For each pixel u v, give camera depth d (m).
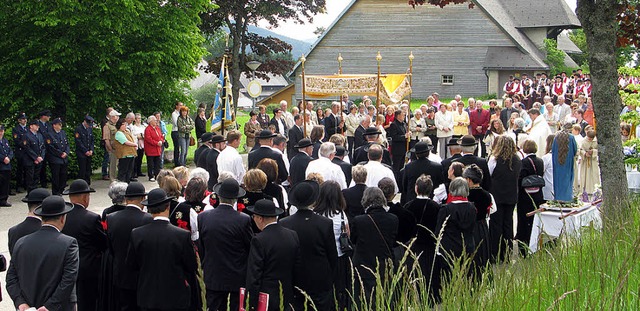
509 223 10.13
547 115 22.62
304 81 17.23
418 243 8.02
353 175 8.58
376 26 53.19
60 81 21.66
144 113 23.69
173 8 23.58
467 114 22.23
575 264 5.58
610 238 5.88
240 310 6.30
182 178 8.88
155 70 22.22
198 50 24.59
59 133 17.19
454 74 52.81
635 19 9.56
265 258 6.36
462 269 4.70
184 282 6.62
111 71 21.95
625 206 7.89
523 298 4.82
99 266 7.32
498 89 51.84
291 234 6.50
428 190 8.16
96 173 21.50
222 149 12.02
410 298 4.72
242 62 44.78
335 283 7.32
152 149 19.75
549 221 9.71
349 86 17.12
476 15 52.22
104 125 19.25
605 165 8.68
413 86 53.38
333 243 6.79
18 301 6.12
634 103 11.45
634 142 11.00
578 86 34.94
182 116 22.02
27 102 21.66
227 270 6.82
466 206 7.96
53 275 6.12
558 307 4.54
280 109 22.55
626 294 4.61
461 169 8.92
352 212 8.38
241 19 43.34
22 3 20.75
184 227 7.38
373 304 7.25
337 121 20.86
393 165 18.34
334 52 53.72
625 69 11.27
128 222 7.09
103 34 21.75
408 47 53.00
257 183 7.89
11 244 6.75
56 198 6.34
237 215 6.96
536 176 10.30
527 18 60.72
